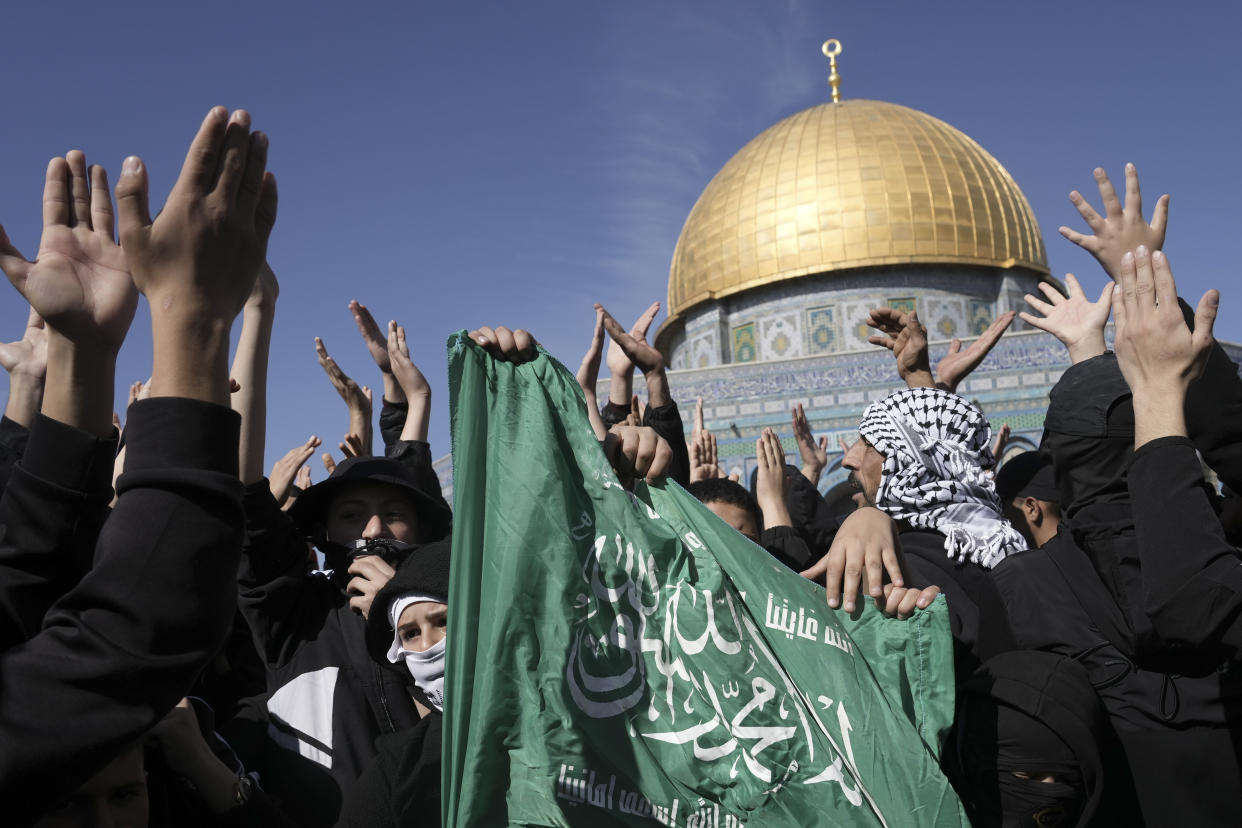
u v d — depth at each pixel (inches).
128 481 64.8
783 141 1239.5
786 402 952.9
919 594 102.0
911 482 136.8
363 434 189.0
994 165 1234.0
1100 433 114.9
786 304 1192.8
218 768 98.1
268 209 71.9
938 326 1159.6
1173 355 96.9
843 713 95.9
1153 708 104.6
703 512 100.5
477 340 91.4
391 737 107.0
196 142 67.2
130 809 86.0
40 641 62.7
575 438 93.1
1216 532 92.0
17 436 102.5
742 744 88.7
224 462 67.0
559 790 79.8
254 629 131.6
